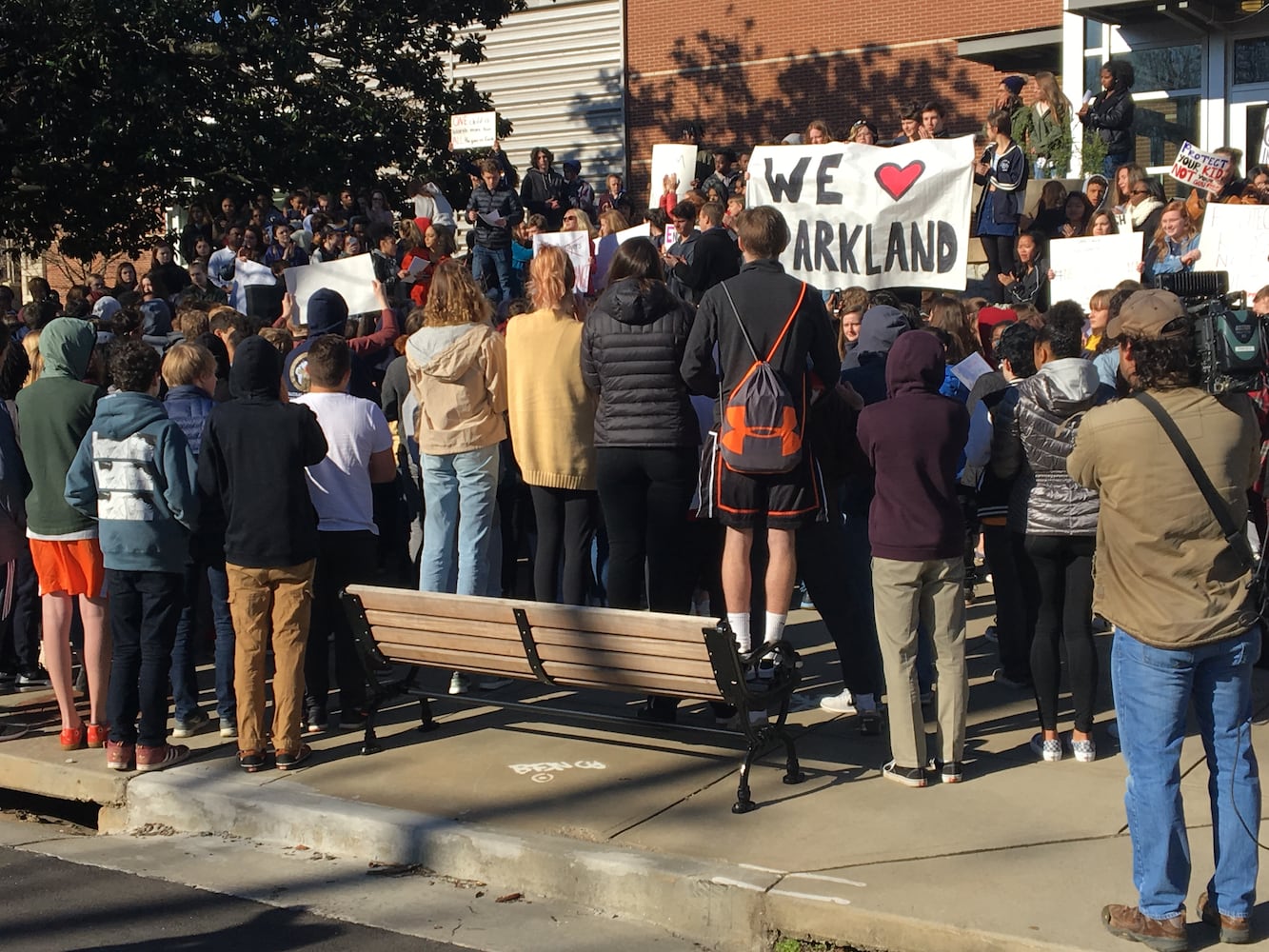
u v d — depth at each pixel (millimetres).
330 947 4727
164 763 6391
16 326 11289
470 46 22422
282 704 6223
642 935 4805
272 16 20859
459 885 5273
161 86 19031
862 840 5121
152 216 22422
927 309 9117
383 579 9570
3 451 7062
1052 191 12000
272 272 13039
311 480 6566
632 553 6395
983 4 20156
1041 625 5980
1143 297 4293
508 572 8305
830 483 6234
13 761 6539
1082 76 16688
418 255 11625
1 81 20203
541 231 13211
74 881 5426
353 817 5598
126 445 6148
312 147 20688
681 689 5613
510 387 6781
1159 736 4207
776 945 4633
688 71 22500
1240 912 4238
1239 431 4168
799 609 8867
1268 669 7188
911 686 5660
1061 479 5820
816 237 9352
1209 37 15805
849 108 21312
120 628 6301
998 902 4523
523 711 6746
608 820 5449
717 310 5895
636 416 6199
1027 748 6160
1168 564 4160
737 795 5512
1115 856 4895
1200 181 10062
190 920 4992
